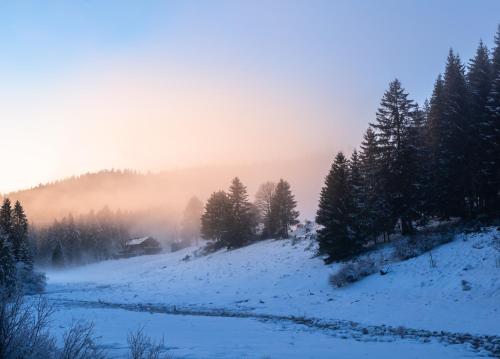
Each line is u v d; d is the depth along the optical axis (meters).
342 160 42.62
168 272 68.69
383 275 30.19
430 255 29.17
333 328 20.36
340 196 41.53
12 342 6.15
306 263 46.12
